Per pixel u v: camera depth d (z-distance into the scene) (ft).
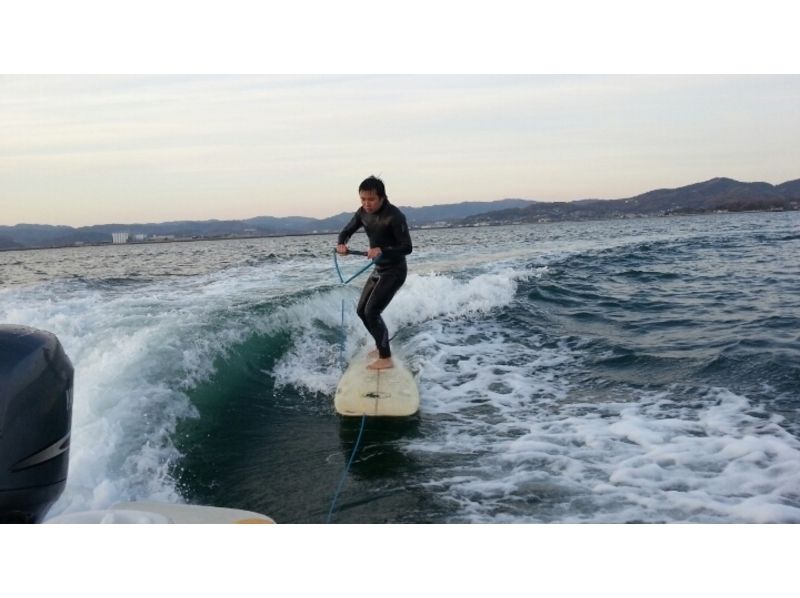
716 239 89.51
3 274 49.75
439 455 16.76
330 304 31.04
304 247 88.74
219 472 16.07
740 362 23.36
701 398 20.34
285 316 27.12
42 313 27.96
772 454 15.76
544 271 49.98
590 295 41.14
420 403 21.12
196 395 19.49
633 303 38.29
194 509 8.91
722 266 56.75
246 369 22.99
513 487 14.62
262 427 19.38
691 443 16.71
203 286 39.04
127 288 38.60
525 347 28.02
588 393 21.66
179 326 23.16
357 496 14.52
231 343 22.89
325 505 14.14
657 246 78.23
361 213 21.16
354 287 35.09
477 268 51.31
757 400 19.77
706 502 13.51
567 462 15.93
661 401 20.31
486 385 22.86
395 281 21.33
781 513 12.82
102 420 15.99
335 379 23.95
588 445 16.99
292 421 19.90
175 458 16.24
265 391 22.50
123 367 18.97
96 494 13.73
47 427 6.31
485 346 28.25
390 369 21.66
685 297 40.04
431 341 28.50
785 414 18.48
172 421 17.65
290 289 35.96
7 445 5.93
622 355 25.79
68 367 6.91
